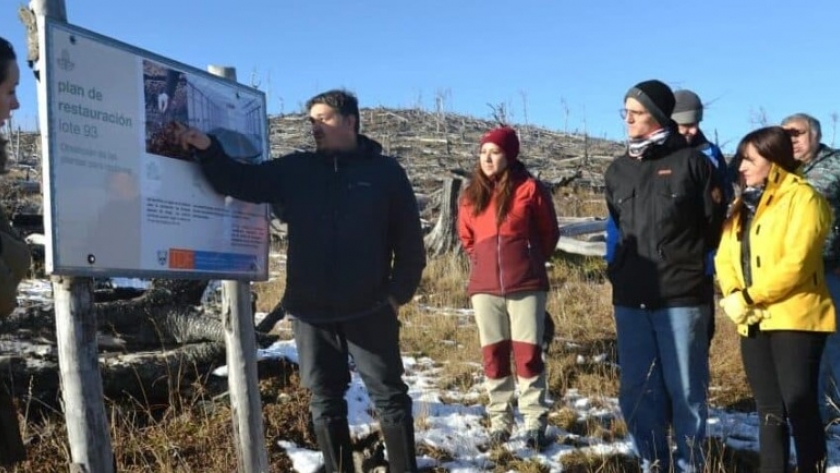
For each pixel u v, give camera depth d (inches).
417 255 155.7
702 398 164.4
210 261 143.6
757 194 155.8
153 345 206.2
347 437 158.2
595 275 431.8
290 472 172.6
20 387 175.8
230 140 149.6
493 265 193.5
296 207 149.7
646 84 164.6
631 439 181.2
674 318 162.6
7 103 105.7
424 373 247.9
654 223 162.1
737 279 157.9
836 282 186.4
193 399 188.5
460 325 308.3
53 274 113.0
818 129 188.5
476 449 190.2
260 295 351.6
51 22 112.3
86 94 117.8
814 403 150.6
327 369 155.4
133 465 165.0
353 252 148.2
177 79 136.5
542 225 196.2
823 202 149.3
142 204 128.2
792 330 149.8
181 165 136.7
